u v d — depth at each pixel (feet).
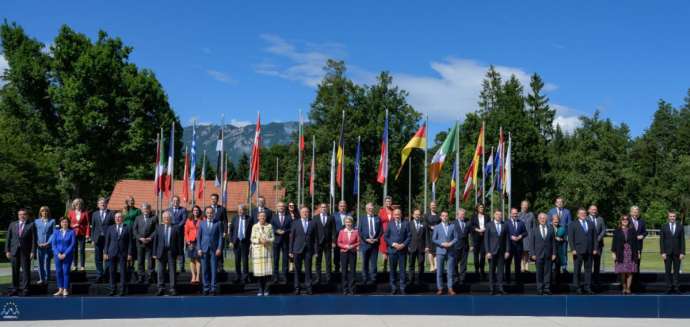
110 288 48.96
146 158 151.02
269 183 195.93
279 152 249.14
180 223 54.90
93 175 146.82
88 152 144.56
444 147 70.38
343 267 49.52
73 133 142.51
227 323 42.73
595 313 45.96
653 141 251.60
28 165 124.26
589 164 172.96
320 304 46.57
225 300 46.06
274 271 52.65
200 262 52.29
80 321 43.96
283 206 53.42
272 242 48.93
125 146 143.54
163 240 48.83
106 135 147.13
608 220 174.09
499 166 89.66
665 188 211.82
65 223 48.49
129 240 49.24
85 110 141.79
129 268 54.95
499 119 167.43
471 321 43.50
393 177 176.65
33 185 125.08
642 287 51.75
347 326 41.32
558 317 45.60
